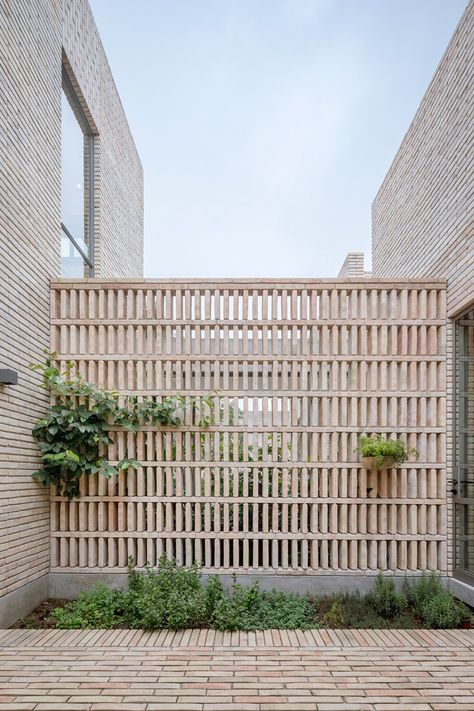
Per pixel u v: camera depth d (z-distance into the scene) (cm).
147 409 523
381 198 831
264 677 296
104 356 545
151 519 528
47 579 519
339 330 549
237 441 537
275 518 528
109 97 785
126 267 911
